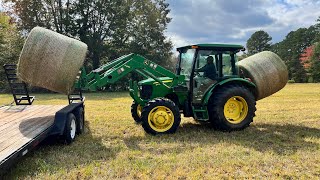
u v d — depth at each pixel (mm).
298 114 9438
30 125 5266
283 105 11992
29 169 4262
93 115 9461
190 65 6918
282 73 7516
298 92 20141
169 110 6410
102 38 29906
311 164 4477
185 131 6777
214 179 3904
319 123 7867
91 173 4113
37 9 27562
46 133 4938
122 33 30188
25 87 8211
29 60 5270
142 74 6879
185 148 5363
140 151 5168
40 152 5074
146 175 4055
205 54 6867
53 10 28094
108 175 4062
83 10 28109
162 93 6902
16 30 26188
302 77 50531
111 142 5871
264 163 4512
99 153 5039
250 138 6129
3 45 23266
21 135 4480
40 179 3877
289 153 5004
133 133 6641
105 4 28594
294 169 4273
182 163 4488
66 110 5641
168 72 6742
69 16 27984
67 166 4379
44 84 5457
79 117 6418
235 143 5699
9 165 3461
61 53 5363
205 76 6867
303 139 6039
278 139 6039
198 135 6375
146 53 30156
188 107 6906
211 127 7230
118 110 10922
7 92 25469
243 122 6812
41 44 5273
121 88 29375
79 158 4773
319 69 44656
